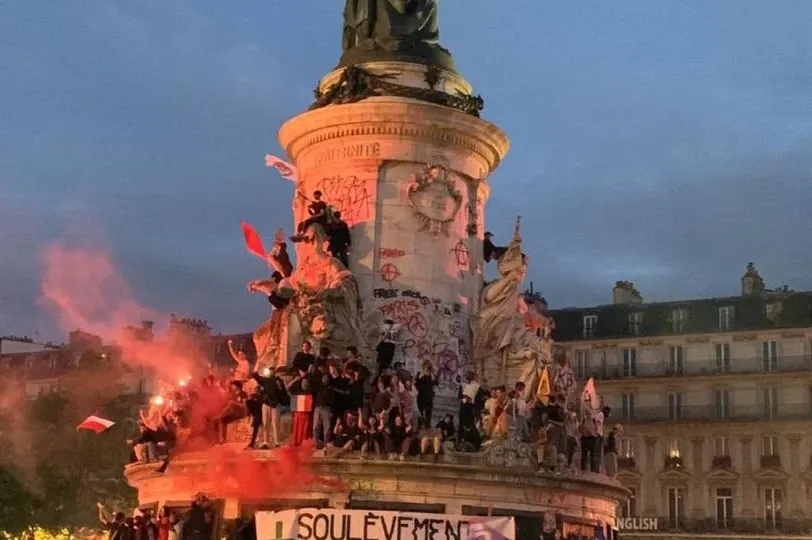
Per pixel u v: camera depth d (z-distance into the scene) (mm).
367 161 22719
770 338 55250
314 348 20734
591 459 21016
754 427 53375
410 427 18109
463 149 23281
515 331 22406
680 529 53438
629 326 58469
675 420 54938
